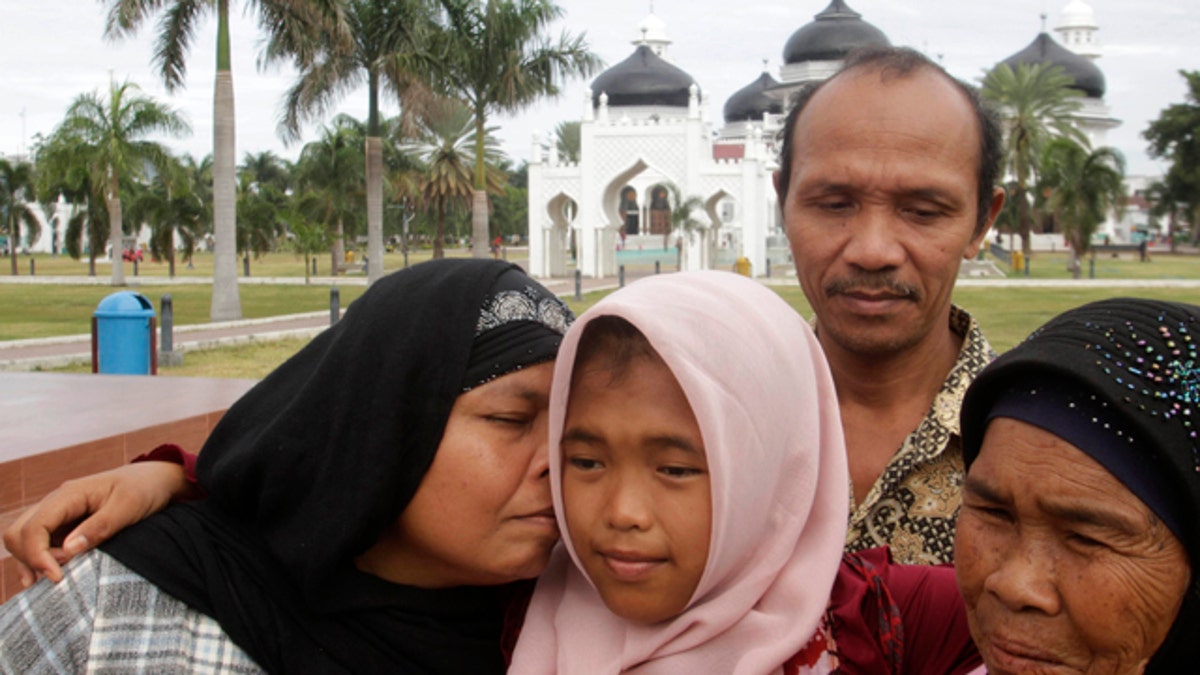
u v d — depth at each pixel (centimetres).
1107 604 99
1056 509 100
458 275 141
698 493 131
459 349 136
